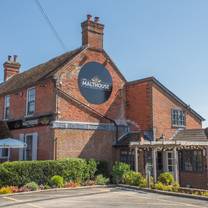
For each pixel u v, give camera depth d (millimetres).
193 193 17250
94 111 24141
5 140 21641
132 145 22188
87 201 15297
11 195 17406
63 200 15656
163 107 25344
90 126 23594
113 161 24422
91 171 22297
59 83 22656
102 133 24172
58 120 22188
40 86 24125
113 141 24672
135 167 21984
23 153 24312
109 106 25156
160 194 17938
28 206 13922
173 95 26078
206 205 14250
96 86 24594
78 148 22750
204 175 22344
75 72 23594
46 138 22422
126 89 26500
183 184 23594
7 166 18922
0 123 26672
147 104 24781
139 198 16344
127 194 17859
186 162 23703
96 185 21281
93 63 24703
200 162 22703
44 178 20109
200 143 21344
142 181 20266
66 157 22109
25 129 24609
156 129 24484
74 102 23203
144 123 24797
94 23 25250
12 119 26828
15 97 26984
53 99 22484
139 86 25594
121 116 25781
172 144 20406
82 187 20438
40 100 23891
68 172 21062
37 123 23375
